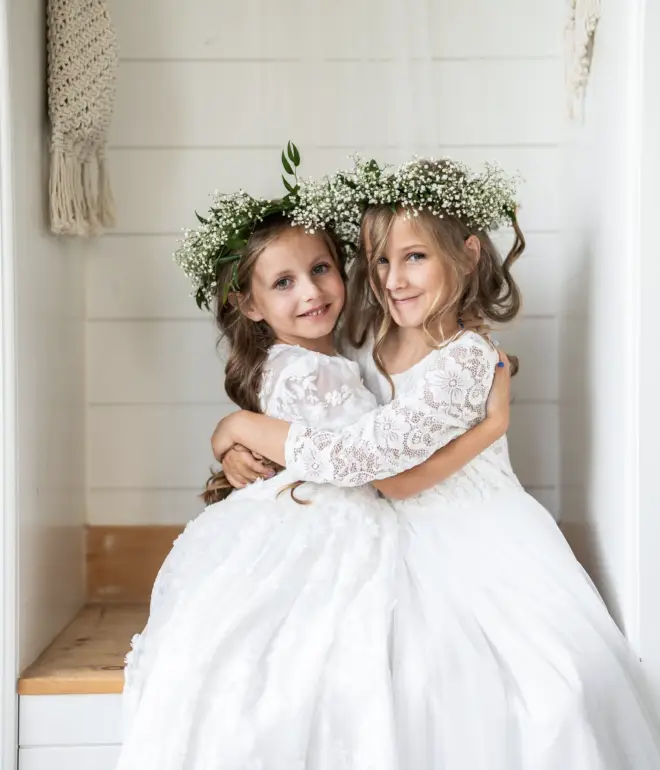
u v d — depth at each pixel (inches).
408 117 74.9
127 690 54.0
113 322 75.8
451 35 74.9
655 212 53.6
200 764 47.1
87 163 67.7
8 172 54.7
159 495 76.8
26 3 58.5
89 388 76.0
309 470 55.6
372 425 55.5
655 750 50.5
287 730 46.9
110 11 73.9
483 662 49.2
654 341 54.1
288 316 60.7
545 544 57.2
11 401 55.4
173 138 74.8
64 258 68.8
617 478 57.4
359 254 64.9
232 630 49.8
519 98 75.1
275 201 62.1
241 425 58.5
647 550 54.7
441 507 59.2
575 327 68.9
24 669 58.0
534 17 74.7
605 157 59.7
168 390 76.4
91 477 76.4
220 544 55.1
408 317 59.9
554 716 47.6
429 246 58.8
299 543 54.0
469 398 56.5
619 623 57.1
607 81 59.2
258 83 74.8
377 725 47.1
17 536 56.2
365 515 56.4
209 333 76.1
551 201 75.4
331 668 49.0
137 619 71.2
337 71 74.9
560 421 75.3
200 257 62.7
